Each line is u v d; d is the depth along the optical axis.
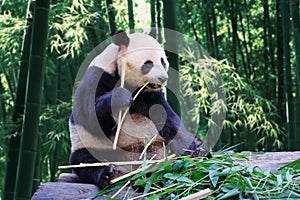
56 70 8.33
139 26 9.03
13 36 7.30
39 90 5.98
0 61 8.10
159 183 3.15
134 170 3.38
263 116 7.27
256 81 9.02
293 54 9.31
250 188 2.88
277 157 3.77
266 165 3.56
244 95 7.83
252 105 7.29
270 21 9.09
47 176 9.45
